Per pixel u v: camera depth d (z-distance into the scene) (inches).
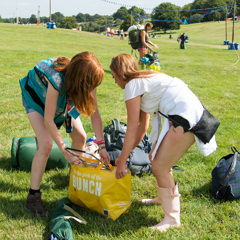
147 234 98.0
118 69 98.2
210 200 120.4
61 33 1269.7
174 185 103.3
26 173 139.1
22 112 232.2
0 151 160.6
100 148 111.3
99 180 102.7
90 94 96.0
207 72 510.3
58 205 108.0
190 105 94.5
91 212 110.7
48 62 103.0
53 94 97.8
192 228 102.6
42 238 95.3
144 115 112.8
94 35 1478.8
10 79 339.3
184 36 1035.9
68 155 107.1
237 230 101.9
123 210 106.0
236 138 197.6
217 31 2775.6
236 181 118.5
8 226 99.3
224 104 295.9
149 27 359.3
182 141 95.6
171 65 573.9
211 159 162.7
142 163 142.8
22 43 734.5
